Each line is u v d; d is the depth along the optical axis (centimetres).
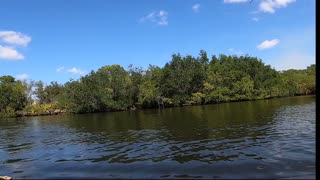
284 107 7519
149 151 3303
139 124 6144
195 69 13350
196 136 4022
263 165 2395
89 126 6544
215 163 2581
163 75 13162
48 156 3425
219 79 13488
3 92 13300
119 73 12950
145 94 12500
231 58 15200
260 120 5178
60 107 12862
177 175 2333
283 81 14400
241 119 5572
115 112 11462
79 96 12356
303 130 3753
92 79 12588
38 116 12256
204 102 13350
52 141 4609
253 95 13975
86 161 3016
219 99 13250
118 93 12781
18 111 13225
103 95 12150
